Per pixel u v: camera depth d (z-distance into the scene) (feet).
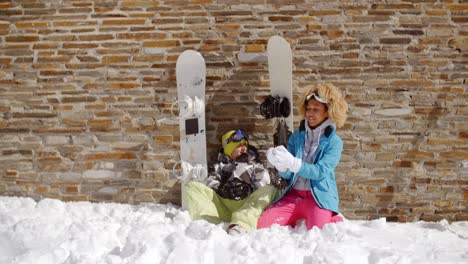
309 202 11.99
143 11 14.14
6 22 14.33
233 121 14.23
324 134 12.06
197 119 13.62
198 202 12.82
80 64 14.28
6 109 14.48
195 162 13.66
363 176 14.03
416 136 13.89
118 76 14.25
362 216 14.10
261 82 14.10
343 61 13.89
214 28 14.08
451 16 13.70
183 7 14.08
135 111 14.29
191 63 13.64
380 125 13.93
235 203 13.07
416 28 13.74
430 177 13.93
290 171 12.17
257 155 13.56
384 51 13.82
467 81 13.75
